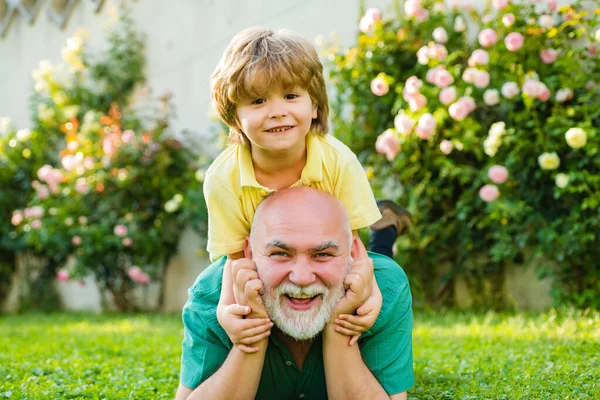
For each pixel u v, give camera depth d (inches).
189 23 322.0
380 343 101.5
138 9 350.0
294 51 94.9
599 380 115.0
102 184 309.3
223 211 107.3
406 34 228.4
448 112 212.7
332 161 108.3
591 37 195.6
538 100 201.0
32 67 427.5
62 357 163.3
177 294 315.0
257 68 92.9
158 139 313.0
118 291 328.5
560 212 201.0
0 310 390.0
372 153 232.2
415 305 222.8
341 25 254.1
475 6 221.3
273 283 92.7
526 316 191.8
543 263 207.6
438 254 225.1
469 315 201.8
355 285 94.3
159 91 338.0
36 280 375.9
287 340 100.3
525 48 205.3
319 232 91.8
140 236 305.3
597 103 195.0
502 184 205.8
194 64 319.0
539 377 119.1
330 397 97.9
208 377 101.4
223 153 110.7
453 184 221.8
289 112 94.3
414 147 218.5
